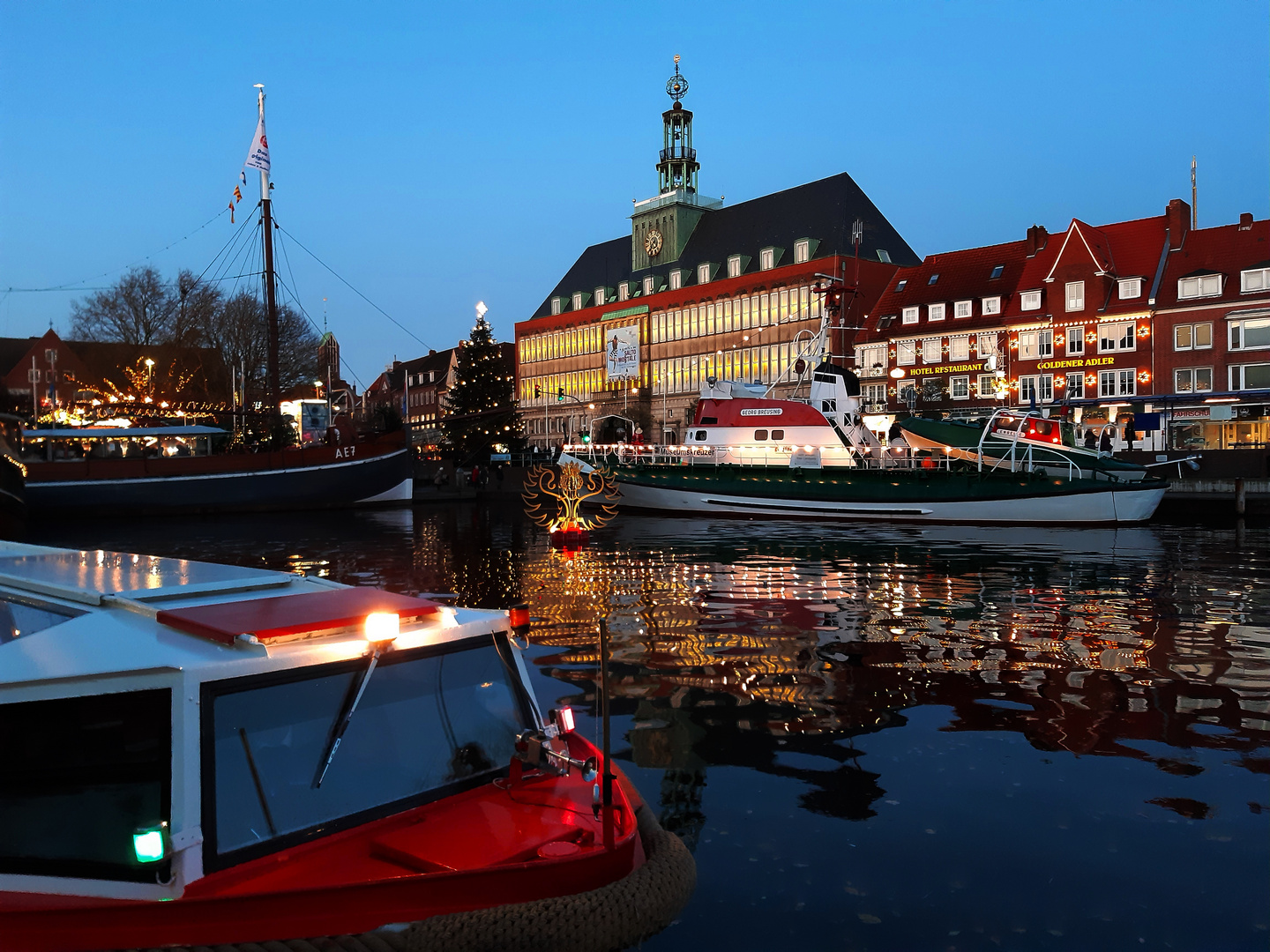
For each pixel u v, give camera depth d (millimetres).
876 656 10211
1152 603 13891
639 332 73812
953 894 4711
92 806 3461
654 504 36250
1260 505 33375
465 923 3428
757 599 14461
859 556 20688
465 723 4215
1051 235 51688
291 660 3648
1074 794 6066
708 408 36188
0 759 3545
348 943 3299
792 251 64125
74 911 3318
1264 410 41719
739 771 6531
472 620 4301
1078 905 4598
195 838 3354
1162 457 37688
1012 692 8656
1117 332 47062
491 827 3902
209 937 3299
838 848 5254
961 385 52438
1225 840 5348
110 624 4113
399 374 126312
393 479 45156
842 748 7027
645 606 13727
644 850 4336
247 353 61250
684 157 75438
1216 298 44094
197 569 5445
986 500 30109
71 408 51406
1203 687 8828
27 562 5660
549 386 84250
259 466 41562
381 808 3842
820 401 35281
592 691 8719
